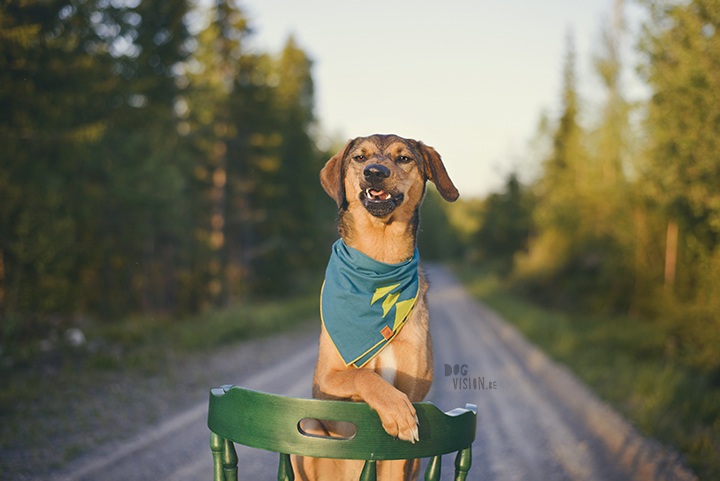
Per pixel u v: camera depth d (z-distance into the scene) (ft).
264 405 5.66
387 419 5.66
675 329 31.55
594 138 50.62
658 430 17.56
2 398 16.58
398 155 9.02
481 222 139.13
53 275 25.95
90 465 12.91
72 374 20.38
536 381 26.40
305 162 82.69
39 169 29.78
